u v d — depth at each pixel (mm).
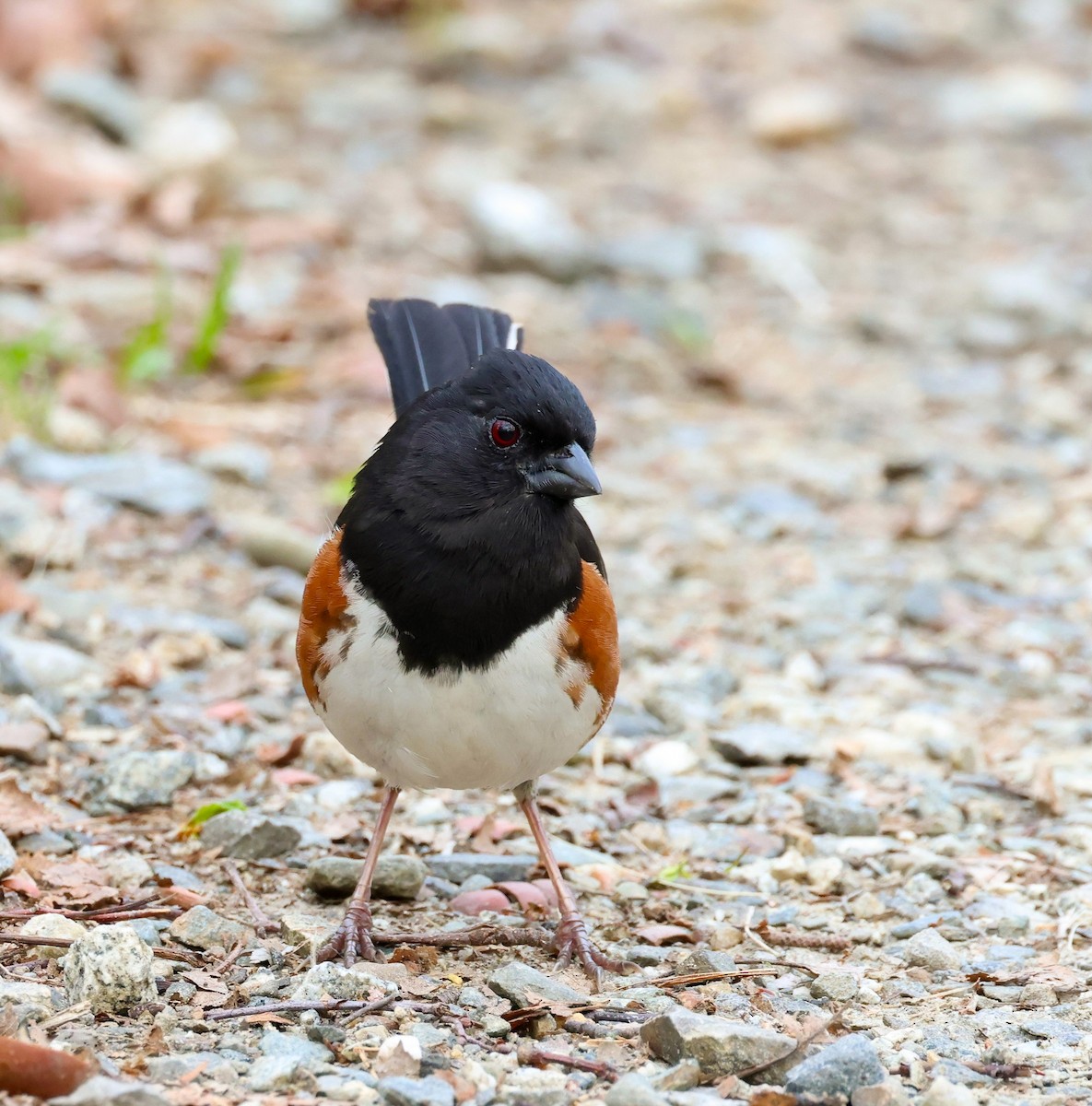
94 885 7520
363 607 6836
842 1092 6008
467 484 6762
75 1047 6125
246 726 9547
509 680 6828
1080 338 16688
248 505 12375
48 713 9328
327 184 18578
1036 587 12227
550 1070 6215
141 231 16328
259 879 7965
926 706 10414
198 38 21625
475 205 17484
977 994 7047
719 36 24109
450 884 8148
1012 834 8789
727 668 10820
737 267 17844
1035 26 25125
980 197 20109
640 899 8031
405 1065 6102
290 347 14922
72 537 11242
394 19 23422
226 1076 6004
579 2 24750
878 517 13234
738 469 13922
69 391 13125
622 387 15305
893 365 16141
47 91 17844
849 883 8227
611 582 12000
